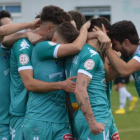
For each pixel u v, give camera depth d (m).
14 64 7.44
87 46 6.84
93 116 6.36
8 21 8.59
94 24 7.41
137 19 35.22
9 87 7.77
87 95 6.40
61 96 6.98
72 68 6.79
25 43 7.17
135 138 11.62
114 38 7.41
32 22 7.56
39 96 6.91
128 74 7.26
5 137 7.68
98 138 6.54
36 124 6.82
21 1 36.75
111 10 35.75
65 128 7.02
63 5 36.47
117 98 22.83
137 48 7.43
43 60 6.96
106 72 7.57
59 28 6.91
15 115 7.43
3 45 7.70
